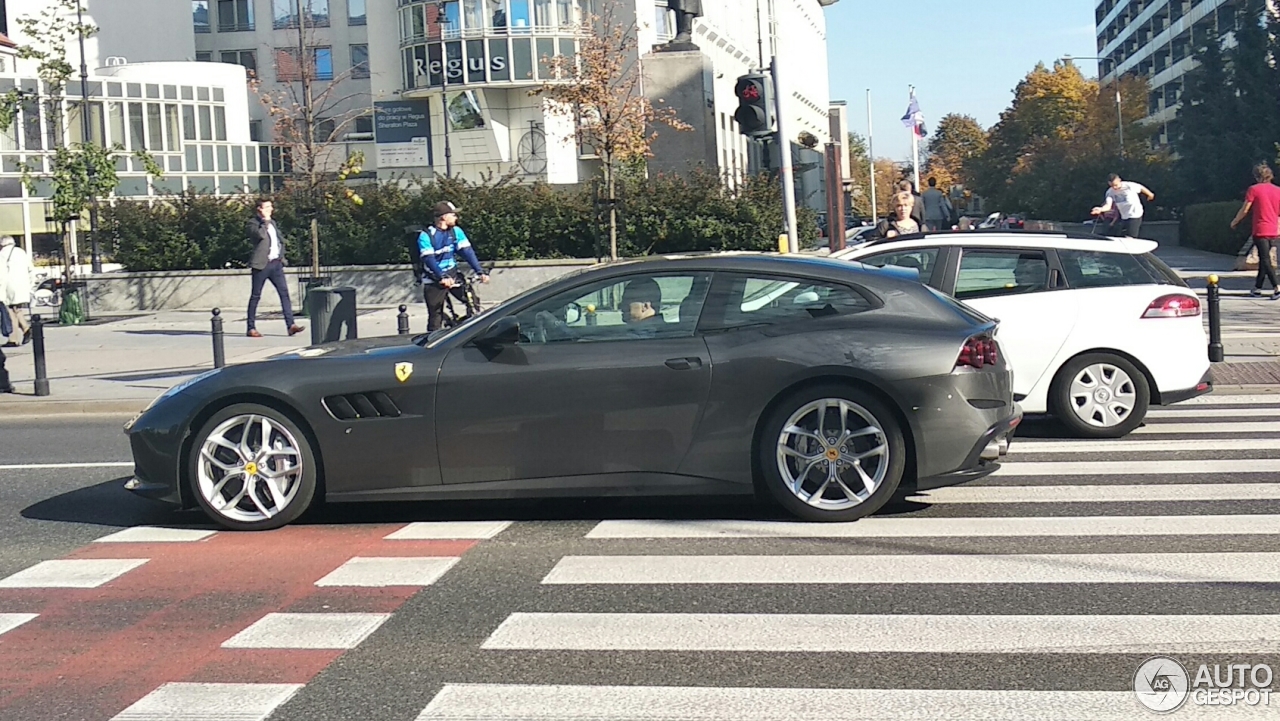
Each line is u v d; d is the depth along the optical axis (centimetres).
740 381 705
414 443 723
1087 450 961
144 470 759
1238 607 545
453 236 1602
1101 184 5584
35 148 4753
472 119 4931
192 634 556
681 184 2895
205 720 452
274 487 743
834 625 537
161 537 753
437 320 1600
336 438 730
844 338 705
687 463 712
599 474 715
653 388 709
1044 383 1015
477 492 725
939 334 709
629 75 3731
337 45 6188
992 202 8969
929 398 698
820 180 6725
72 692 486
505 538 715
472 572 643
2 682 500
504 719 442
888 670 480
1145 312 998
